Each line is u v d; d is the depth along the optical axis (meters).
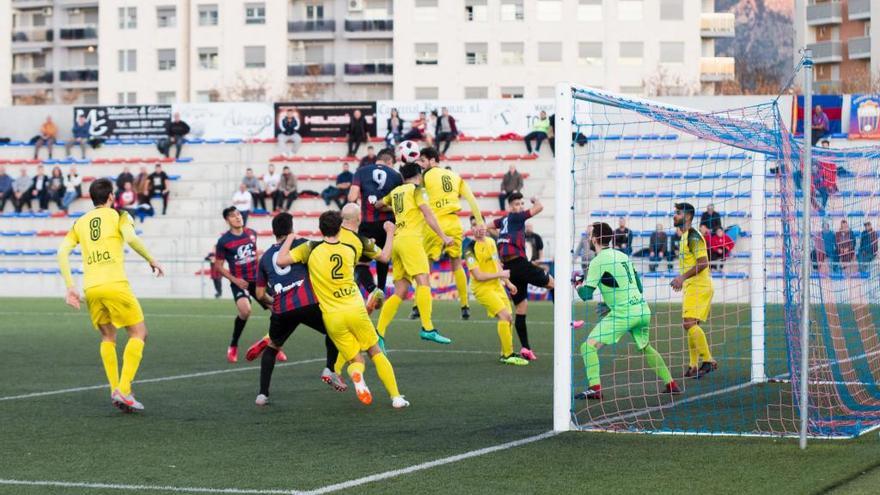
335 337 11.20
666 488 7.47
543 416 10.96
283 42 91.81
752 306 14.12
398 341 19.75
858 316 14.26
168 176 43.59
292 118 43.94
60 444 9.48
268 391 12.03
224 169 43.84
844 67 93.06
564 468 8.21
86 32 97.12
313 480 7.86
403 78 89.50
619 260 12.29
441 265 34.44
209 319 25.62
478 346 18.84
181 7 92.81
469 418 10.84
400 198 15.70
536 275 16.09
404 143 16.56
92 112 45.38
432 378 14.28
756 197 14.20
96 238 11.25
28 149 45.97
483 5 88.62
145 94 93.25
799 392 10.17
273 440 9.62
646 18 87.12
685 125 11.27
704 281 14.34
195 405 11.92
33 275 41.19
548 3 88.00
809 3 94.19
